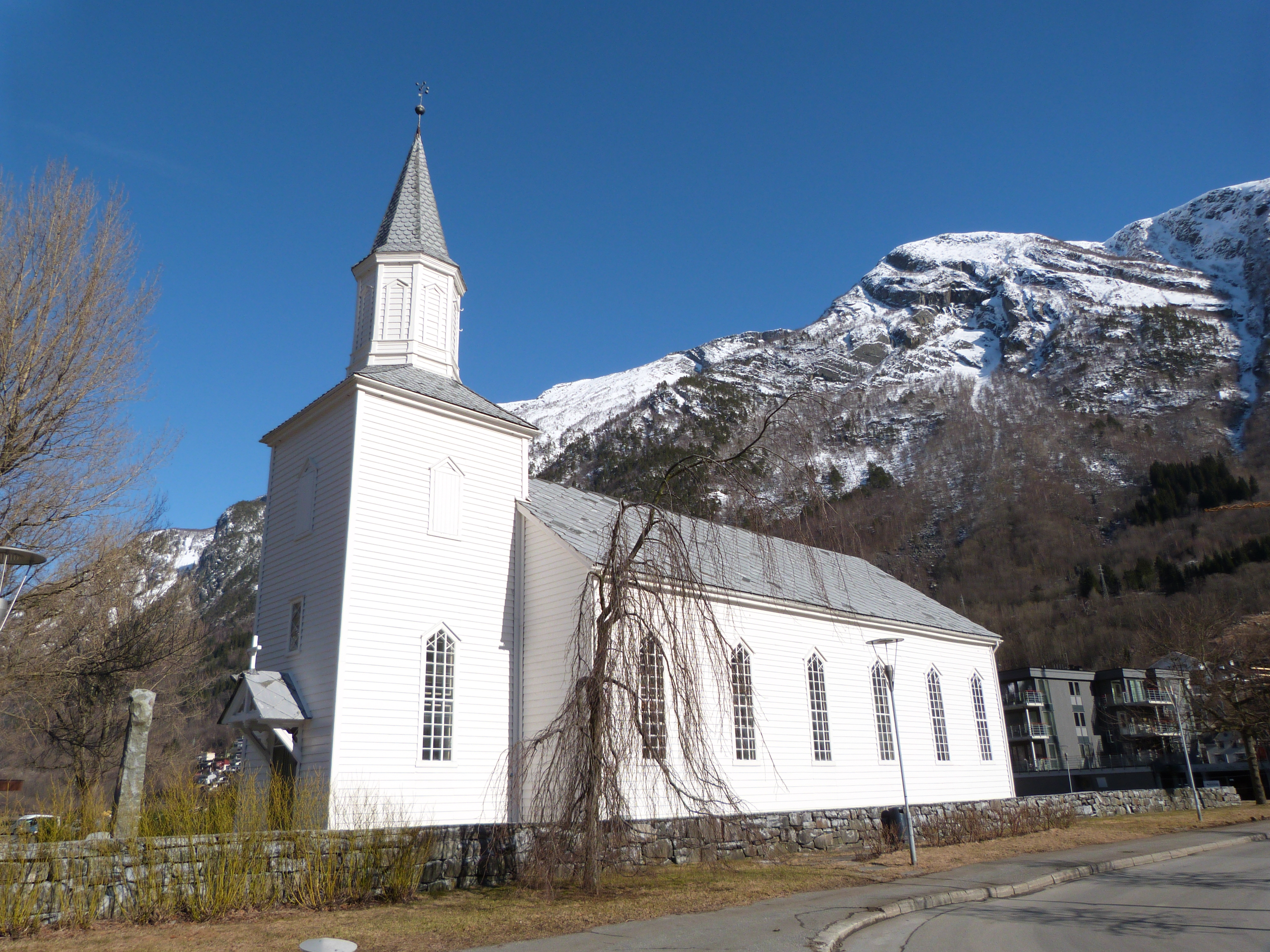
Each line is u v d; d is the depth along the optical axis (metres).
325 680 21.22
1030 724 76.12
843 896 16.30
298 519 24.34
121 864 13.23
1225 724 46.38
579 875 17.03
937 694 35.25
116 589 32.16
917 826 27.23
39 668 27.83
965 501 155.62
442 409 24.75
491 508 25.25
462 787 22.17
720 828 17.25
